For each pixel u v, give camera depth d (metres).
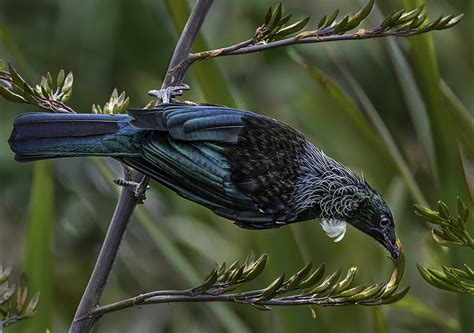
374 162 12.38
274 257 9.45
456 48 14.33
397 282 7.16
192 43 7.69
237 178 7.98
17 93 7.75
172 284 14.02
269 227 8.28
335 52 14.56
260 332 11.70
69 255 14.77
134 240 14.13
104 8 15.16
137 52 15.32
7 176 14.66
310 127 13.12
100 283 7.31
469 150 9.91
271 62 14.72
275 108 14.04
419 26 7.41
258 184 8.05
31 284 9.77
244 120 8.12
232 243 12.85
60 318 14.12
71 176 14.96
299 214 8.34
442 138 9.09
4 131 14.66
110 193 14.95
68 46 15.15
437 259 9.88
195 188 7.95
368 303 7.16
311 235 11.80
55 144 7.72
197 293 7.00
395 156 10.05
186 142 7.87
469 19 14.24
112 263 7.39
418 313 10.48
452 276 7.52
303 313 9.55
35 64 15.07
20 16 15.31
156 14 15.37
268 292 6.98
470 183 10.45
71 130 7.75
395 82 14.74
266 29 7.39
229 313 10.55
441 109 9.09
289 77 14.41
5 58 15.01
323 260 11.76
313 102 13.28
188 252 12.77
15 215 14.64
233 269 6.98
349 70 14.77
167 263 14.00
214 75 9.45
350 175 8.62
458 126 9.90
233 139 8.02
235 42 14.75
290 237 9.45
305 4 14.88
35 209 9.84
